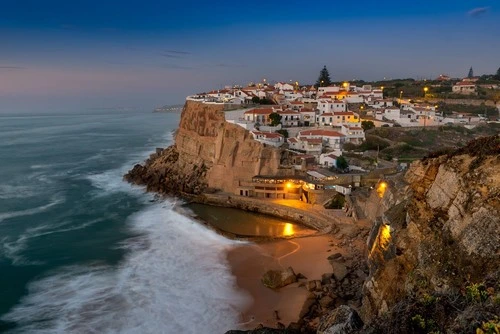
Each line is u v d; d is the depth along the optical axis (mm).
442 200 35062
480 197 30453
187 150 109062
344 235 62625
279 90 171625
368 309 35469
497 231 26953
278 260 55375
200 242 62312
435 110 141125
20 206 81750
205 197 87938
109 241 62625
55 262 55000
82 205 82875
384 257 40812
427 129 117375
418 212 37062
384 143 105375
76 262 55000
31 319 41344
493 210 28203
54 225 70438
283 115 117438
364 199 71188
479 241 27453
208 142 103125
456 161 35750
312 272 51344
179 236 64938
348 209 71875
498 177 30281
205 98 139750
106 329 39469
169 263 54500
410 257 34188
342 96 147750
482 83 181000
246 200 83125
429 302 21484
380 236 42938
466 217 30375
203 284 48500
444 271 28625
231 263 54594
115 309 42906
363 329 22188
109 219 73688
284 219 76062
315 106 137000
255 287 47844
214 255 57250
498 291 20922
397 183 56656
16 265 54219
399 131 114938
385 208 56500
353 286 45875
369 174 80938
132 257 56438
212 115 108375
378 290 34969
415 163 52188
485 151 33625
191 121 113562
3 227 69125
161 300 44688
